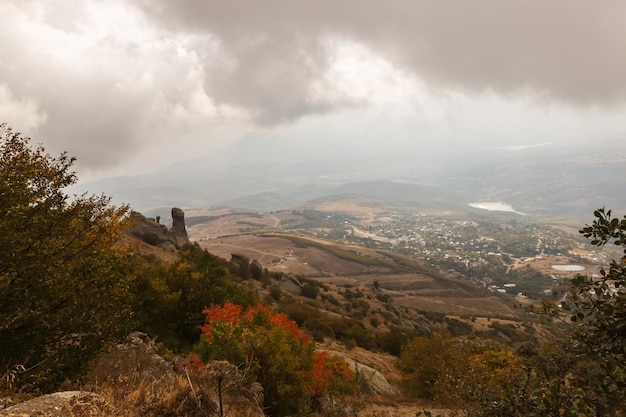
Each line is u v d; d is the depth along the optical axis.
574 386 5.15
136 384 6.91
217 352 12.77
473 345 28.41
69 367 10.19
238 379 7.17
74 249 12.48
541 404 5.01
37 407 4.63
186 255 33.56
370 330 90.00
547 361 6.81
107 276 12.48
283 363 14.41
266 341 14.41
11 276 10.80
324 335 61.91
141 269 24.75
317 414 16.00
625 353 4.22
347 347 57.66
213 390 6.76
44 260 11.16
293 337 18.47
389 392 31.25
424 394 27.95
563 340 6.30
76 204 12.93
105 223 13.29
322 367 19.88
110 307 12.12
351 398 18.17
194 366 11.27
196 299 28.86
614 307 4.18
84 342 10.68
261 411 8.80
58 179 12.45
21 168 11.36
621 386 4.19
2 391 6.35
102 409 5.19
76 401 4.96
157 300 25.05
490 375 10.48
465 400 6.81
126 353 11.88
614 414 4.31
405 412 20.66
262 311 19.58
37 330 10.37
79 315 11.12
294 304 80.19
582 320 4.46
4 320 9.45
